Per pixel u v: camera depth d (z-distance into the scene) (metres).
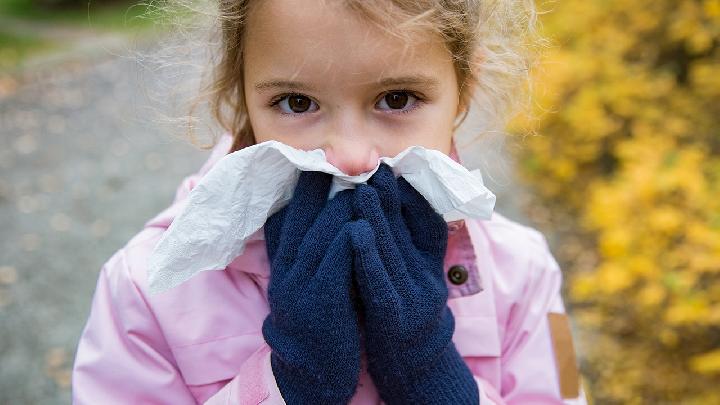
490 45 0.72
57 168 2.88
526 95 0.83
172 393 0.69
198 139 0.76
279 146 0.63
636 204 1.36
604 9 2.08
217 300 0.69
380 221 0.63
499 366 0.72
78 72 4.46
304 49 0.61
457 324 0.71
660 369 1.33
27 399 1.57
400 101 0.64
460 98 0.70
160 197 2.56
